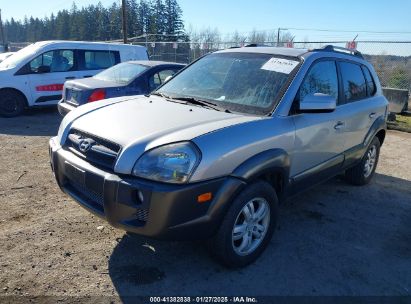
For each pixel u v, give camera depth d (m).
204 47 21.33
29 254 3.25
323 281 3.14
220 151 2.78
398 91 11.91
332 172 4.39
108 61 10.45
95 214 2.94
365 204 4.83
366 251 3.66
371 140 5.11
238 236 3.10
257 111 3.38
